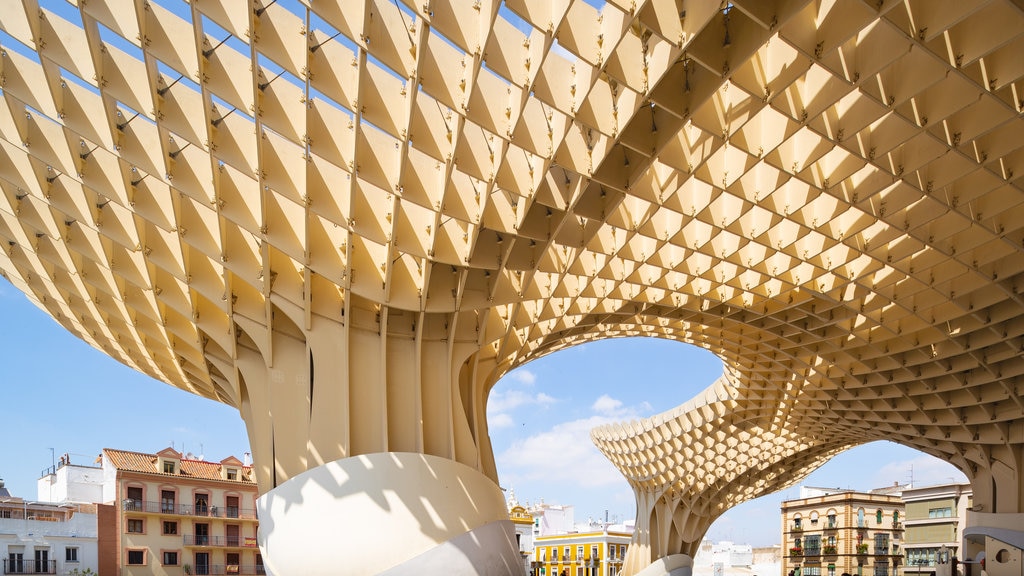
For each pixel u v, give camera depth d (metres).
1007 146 18.42
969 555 44.56
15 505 59.44
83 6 15.83
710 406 55.50
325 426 25.02
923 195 20.89
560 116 18.81
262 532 24.83
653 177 21.89
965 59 14.96
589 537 115.94
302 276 25.47
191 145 21.44
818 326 33.22
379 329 26.72
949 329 31.50
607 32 15.71
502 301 27.19
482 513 26.02
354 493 24.11
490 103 18.23
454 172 21.92
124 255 26.55
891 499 102.75
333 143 19.61
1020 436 39.59
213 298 25.67
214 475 70.69
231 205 21.88
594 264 27.92
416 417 26.38
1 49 18.66
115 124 19.48
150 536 63.81
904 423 44.00
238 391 28.39
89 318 33.94
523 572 27.41
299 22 17.30
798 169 20.09
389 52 16.52
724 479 67.69
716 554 132.75
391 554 23.73
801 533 107.00
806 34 14.97
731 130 18.20
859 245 24.67
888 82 16.75
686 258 27.47
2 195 24.16
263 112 18.36
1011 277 26.95
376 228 22.55
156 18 16.94
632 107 17.55
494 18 15.12
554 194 21.80
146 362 38.16
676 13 14.84
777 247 25.47
